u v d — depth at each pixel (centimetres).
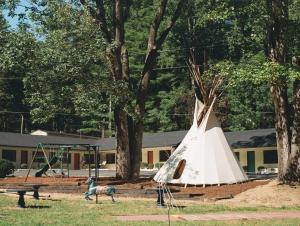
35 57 2519
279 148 2394
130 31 6431
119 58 2958
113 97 2706
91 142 6700
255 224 1428
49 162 3497
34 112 2733
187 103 6069
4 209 1744
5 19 2595
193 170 2578
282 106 2405
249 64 2325
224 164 2617
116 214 1639
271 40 2386
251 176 3541
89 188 2111
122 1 3188
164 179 2639
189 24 5662
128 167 2952
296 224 1440
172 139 5709
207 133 2675
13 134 6166
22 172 4828
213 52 5919
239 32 2889
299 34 2334
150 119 6488
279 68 2094
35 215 1574
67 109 2748
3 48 2509
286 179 2330
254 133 5078
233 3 2367
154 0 4881
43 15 2614
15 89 7569
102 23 2962
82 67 2553
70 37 2577
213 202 2069
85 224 1373
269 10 2325
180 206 1898
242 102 5616
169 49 6216
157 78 6525
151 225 1355
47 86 2641
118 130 2956
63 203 1972
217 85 2708
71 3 2638
